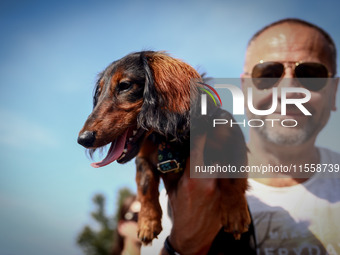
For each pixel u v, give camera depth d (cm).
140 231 59
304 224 58
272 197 61
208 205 57
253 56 70
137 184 62
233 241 58
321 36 69
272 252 57
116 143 57
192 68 62
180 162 58
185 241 59
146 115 56
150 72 58
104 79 61
